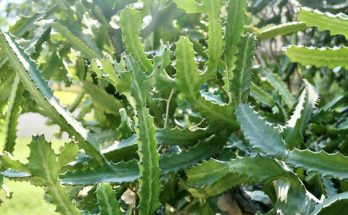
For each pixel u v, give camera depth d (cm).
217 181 73
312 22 77
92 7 129
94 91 118
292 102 126
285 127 79
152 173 65
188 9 81
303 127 81
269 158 69
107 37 130
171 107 98
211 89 136
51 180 65
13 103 108
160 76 78
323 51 75
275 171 68
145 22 106
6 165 70
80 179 74
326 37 167
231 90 78
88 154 78
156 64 76
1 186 85
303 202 65
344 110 129
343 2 156
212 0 77
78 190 89
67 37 122
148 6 104
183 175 84
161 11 126
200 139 82
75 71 150
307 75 166
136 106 65
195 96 79
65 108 75
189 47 76
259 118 73
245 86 78
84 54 120
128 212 77
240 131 85
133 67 65
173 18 130
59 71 144
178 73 78
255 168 69
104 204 63
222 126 81
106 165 76
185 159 79
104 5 128
